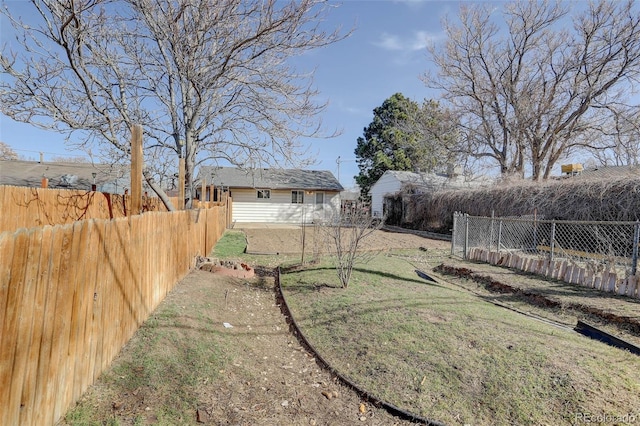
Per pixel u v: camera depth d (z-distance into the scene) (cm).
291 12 525
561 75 1797
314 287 591
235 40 591
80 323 235
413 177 2462
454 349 336
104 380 260
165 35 595
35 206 415
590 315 470
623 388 266
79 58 497
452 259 946
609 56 1652
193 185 793
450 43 2027
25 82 489
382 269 745
